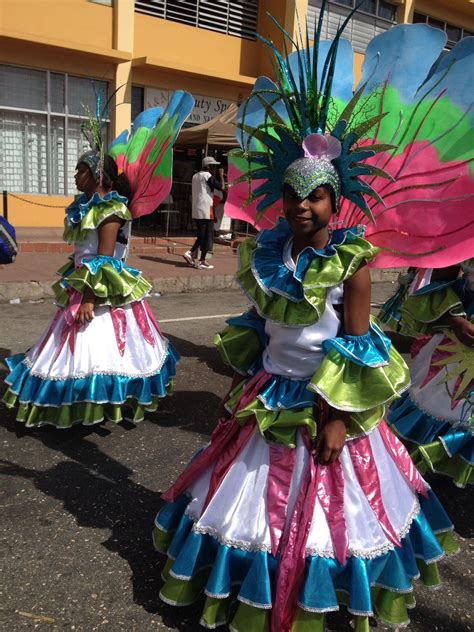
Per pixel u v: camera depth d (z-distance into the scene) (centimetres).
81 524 318
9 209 1481
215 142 1397
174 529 258
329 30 1708
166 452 407
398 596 234
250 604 216
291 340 227
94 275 393
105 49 1440
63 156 1529
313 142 209
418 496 264
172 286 1018
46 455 391
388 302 521
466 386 315
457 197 221
